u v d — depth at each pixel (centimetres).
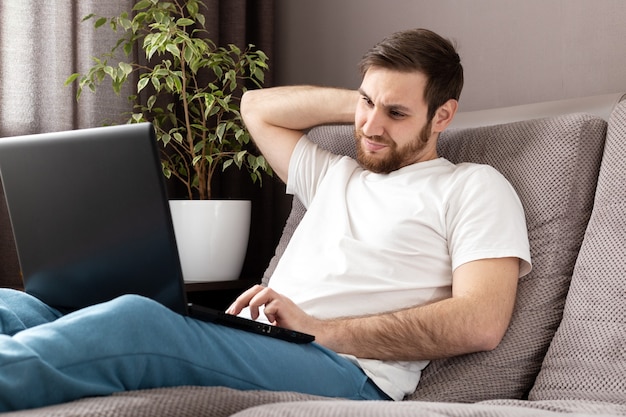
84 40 259
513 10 225
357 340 151
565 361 145
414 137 174
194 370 116
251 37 294
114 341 107
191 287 234
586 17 209
